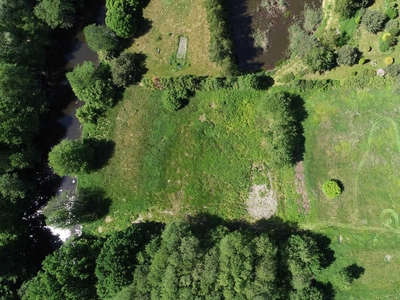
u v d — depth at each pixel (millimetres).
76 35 68562
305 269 56344
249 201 63219
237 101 64125
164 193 64500
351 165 61438
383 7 61688
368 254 59719
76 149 61938
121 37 65375
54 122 68562
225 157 64062
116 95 66062
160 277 54719
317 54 59500
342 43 62625
